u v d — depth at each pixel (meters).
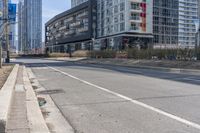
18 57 102.06
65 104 10.88
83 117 8.79
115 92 13.53
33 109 9.62
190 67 29.48
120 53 57.78
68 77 21.92
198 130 7.23
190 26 137.25
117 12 115.12
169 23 130.00
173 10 131.25
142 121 8.16
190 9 137.62
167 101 11.01
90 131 7.32
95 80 19.30
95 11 134.38
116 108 9.94
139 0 111.69
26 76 22.09
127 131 7.23
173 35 131.25
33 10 99.00
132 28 110.75
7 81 15.97
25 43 112.94
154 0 124.94
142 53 46.06
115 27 116.50
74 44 157.62
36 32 107.25
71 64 46.09
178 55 37.22
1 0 31.69
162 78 20.25
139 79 19.66
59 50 180.38
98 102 11.11
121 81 18.42
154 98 11.70
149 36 113.38
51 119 8.62
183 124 7.79
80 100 11.64
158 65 34.06
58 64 46.06
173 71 27.80
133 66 36.47
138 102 10.91
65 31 169.38
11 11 32.31
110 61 48.94
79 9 147.38
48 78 21.34
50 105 10.79
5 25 29.38
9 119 7.92
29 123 7.72
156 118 8.46
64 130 7.46
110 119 8.47
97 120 8.38
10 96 10.26
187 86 15.45
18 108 9.42
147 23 113.25
